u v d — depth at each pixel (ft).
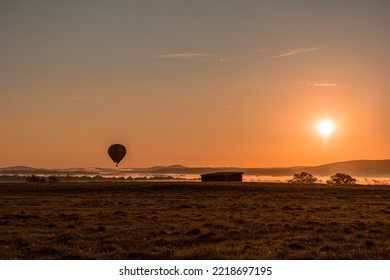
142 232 157.99
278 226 170.91
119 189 380.58
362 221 184.44
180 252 127.34
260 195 330.95
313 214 211.00
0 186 404.36
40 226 173.06
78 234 153.79
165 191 366.43
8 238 147.02
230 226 170.50
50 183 445.37
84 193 350.64
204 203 269.44
